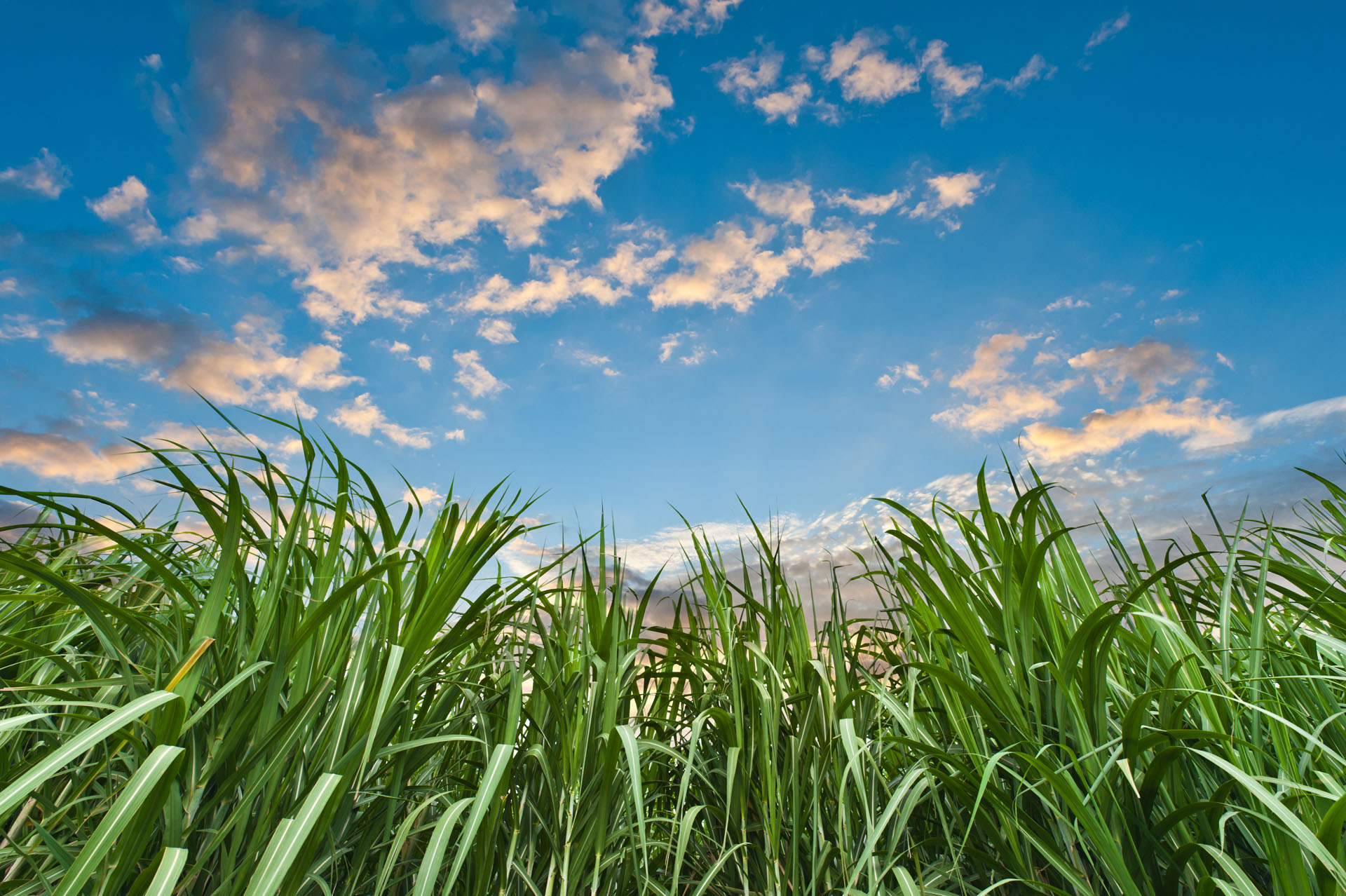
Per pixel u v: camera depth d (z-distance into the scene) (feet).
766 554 6.05
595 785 5.01
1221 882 3.47
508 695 5.47
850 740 4.45
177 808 3.28
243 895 3.36
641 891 4.26
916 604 5.57
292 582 4.36
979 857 4.60
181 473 3.89
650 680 6.38
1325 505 6.07
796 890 4.71
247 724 3.72
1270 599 5.17
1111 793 3.93
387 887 4.64
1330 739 4.25
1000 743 4.52
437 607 4.68
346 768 3.88
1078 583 5.04
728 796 5.02
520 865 4.67
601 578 5.79
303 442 4.38
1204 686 4.25
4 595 3.98
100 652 5.46
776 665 5.80
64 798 4.08
